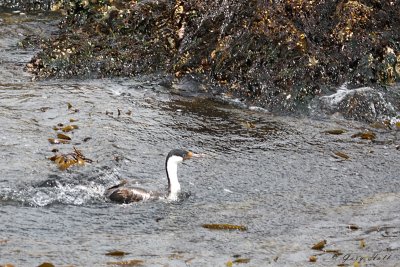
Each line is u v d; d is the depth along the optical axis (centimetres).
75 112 1920
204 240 1348
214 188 1569
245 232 1385
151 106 1988
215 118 1931
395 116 1972
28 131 1789
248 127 1884
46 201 1470
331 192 1573
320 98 2012
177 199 1509
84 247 1303
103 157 1677
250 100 2039
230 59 2114
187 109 1978
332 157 1742
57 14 2759
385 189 1596
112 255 1277
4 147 1694
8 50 2403
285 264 1267
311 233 1388
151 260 1264
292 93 2019
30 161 1633
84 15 2441
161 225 1401
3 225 1374
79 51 2238
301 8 2142
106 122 1866
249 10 2148
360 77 2086
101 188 1533
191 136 1822
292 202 1521
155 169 1642
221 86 2095
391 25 2194
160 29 2280
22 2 2827
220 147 1772
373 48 2131
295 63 2062
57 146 1719
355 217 1459
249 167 1675
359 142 1830
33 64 2247
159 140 1789
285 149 1773
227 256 1291
